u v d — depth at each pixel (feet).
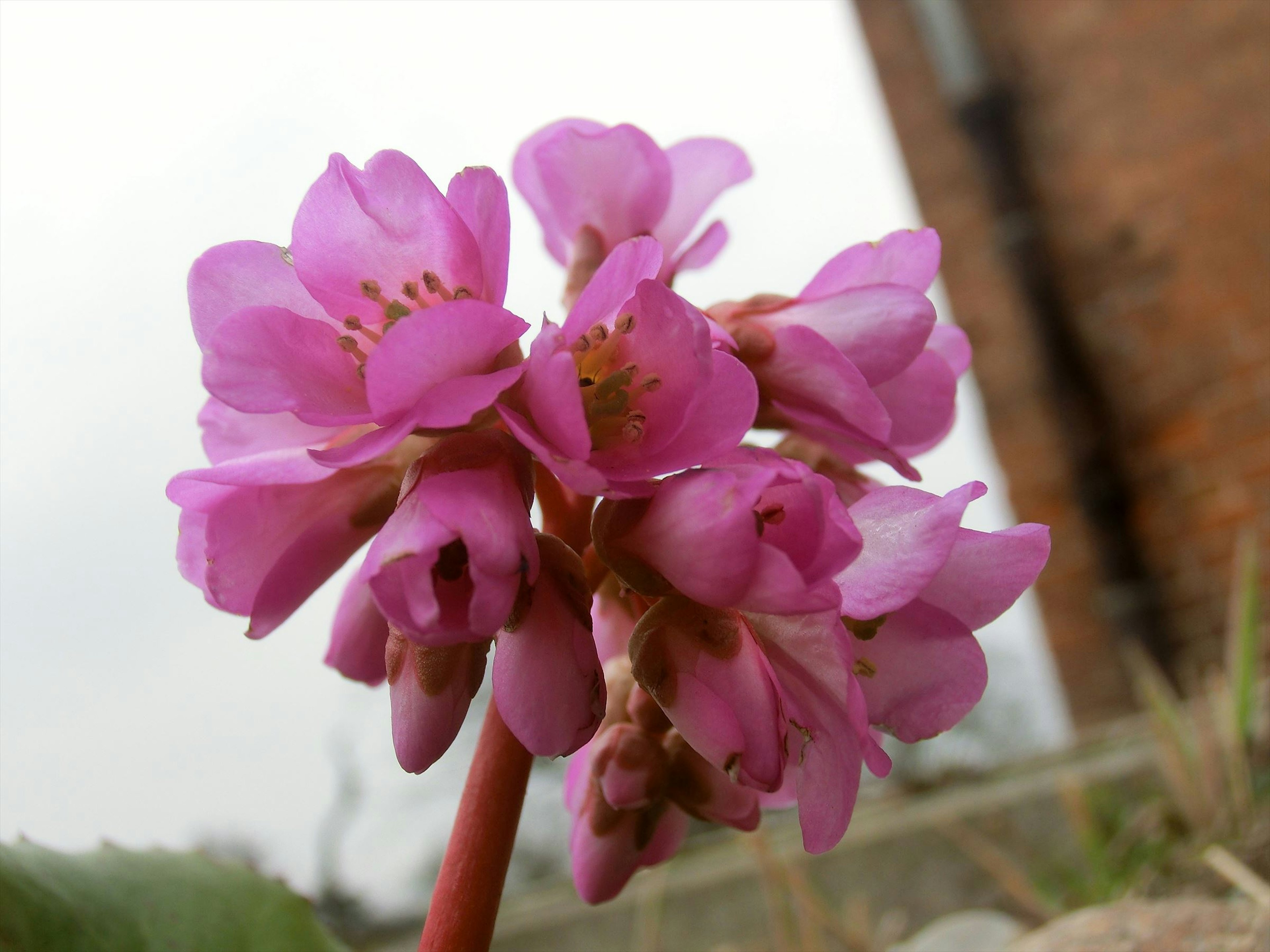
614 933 0.89
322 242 0.32
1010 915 0.81
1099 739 1.11
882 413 0.34
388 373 0.26
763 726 0.29
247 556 0.35
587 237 0.42
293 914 0.40
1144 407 1.62
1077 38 1.72
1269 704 0.83
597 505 0.30
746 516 0.26
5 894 0.34
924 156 1.88
